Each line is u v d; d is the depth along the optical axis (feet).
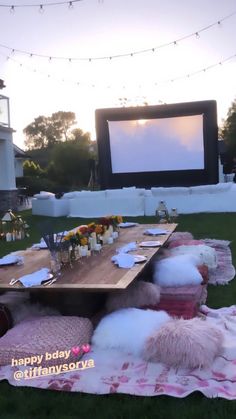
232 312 11.30
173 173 38.83
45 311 10.56
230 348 8.78
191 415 6.82
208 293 13.14
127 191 32.17
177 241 16.96
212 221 26.66
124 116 37.86
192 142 37.73
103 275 10.39
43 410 7.27
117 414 7.00
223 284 13.87
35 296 11.08
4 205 42.09
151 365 8.27
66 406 7.31
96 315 10.59
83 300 10.82
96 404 7.30
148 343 8.38
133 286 10.59
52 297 10.91
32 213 35.96
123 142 38.75
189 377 7.76
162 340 8.20
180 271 11.78
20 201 54.80
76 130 124.16
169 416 6.85
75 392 7.68
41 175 86.12
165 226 18.38
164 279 11.75
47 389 7.83
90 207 32.71
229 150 90.68
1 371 8.48
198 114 36.91
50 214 34.22
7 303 10.78
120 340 8.80
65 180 86.89
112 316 9.46
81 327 9.18
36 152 127.65
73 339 8.71
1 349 8.68
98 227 14.01
